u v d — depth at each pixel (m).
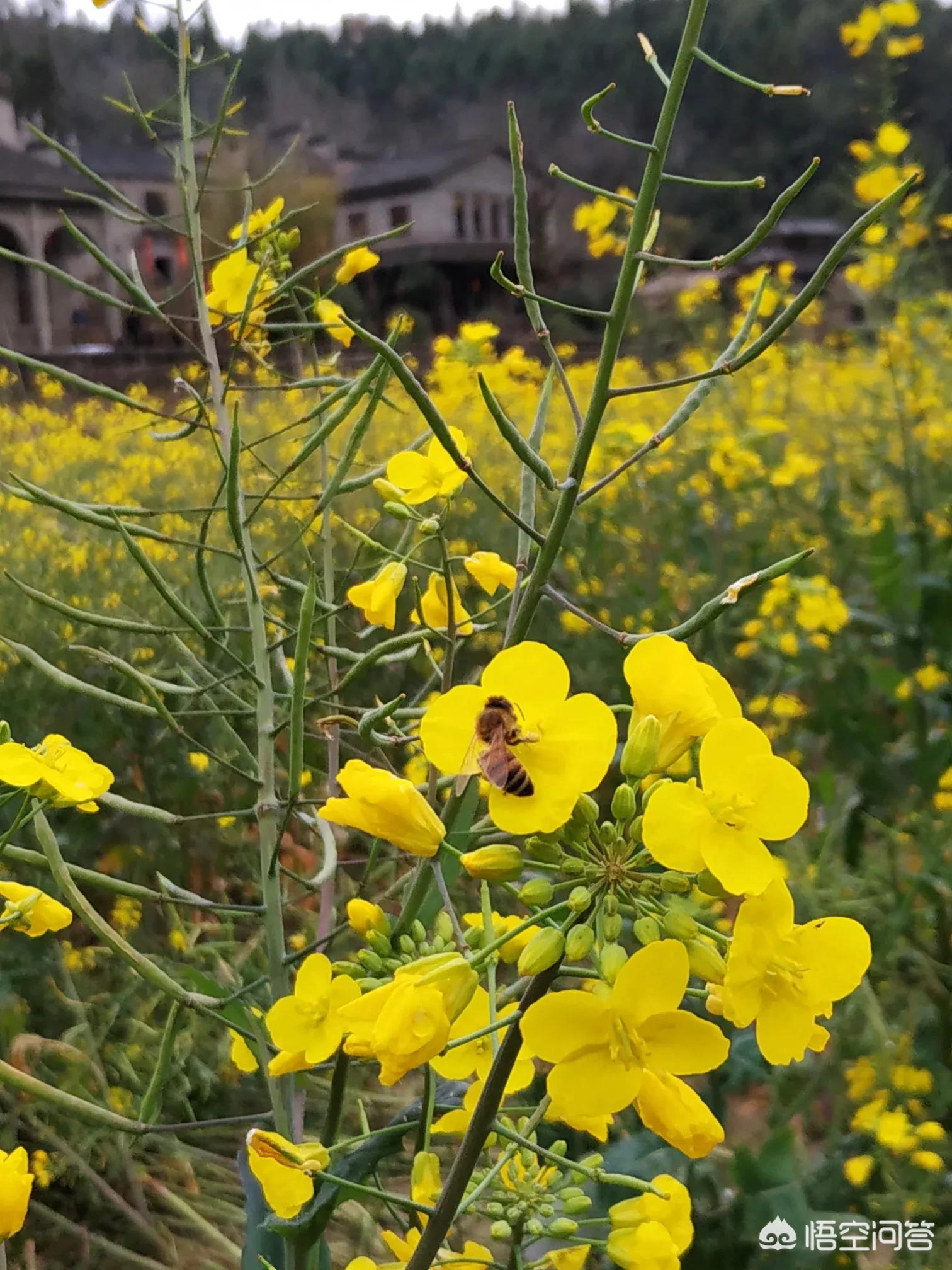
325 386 0.25
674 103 0.13
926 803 0.40
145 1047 0.36
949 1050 0.34
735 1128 0.36
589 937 0.12
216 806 0.47
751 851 0.11
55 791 0.18
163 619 0.51
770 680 0.53
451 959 0.13
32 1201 0.33
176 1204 0.33
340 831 0.35
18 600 0.50
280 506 0.54
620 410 1.02
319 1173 0.15
